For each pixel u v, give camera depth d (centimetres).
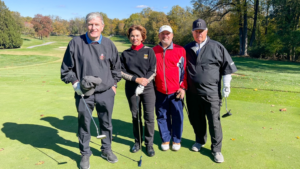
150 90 273
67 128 354
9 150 278
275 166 242
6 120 385
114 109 461
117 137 327
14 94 578
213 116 261
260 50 2669
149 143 275
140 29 265
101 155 271
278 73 1188
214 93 261
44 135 325
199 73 261
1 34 4653
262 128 350
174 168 241
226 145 292
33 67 1574
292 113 428
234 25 3031
